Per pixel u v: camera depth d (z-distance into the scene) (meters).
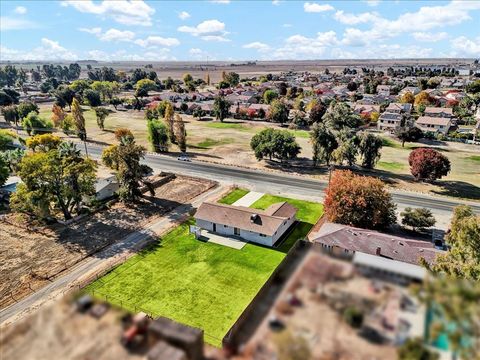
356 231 37.00
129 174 50.75
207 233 43.53
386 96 154.75
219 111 118.75
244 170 68.69
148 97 177.25
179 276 34.72
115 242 41.50
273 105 118.25
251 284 33.38
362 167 69.81
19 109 113.25
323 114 107.75
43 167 43.22
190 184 61.12
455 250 25.86
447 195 55.91
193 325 28.00
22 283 33.66
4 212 49.84
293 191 57.69
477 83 156.38
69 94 152.50
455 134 93.69
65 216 46.53
